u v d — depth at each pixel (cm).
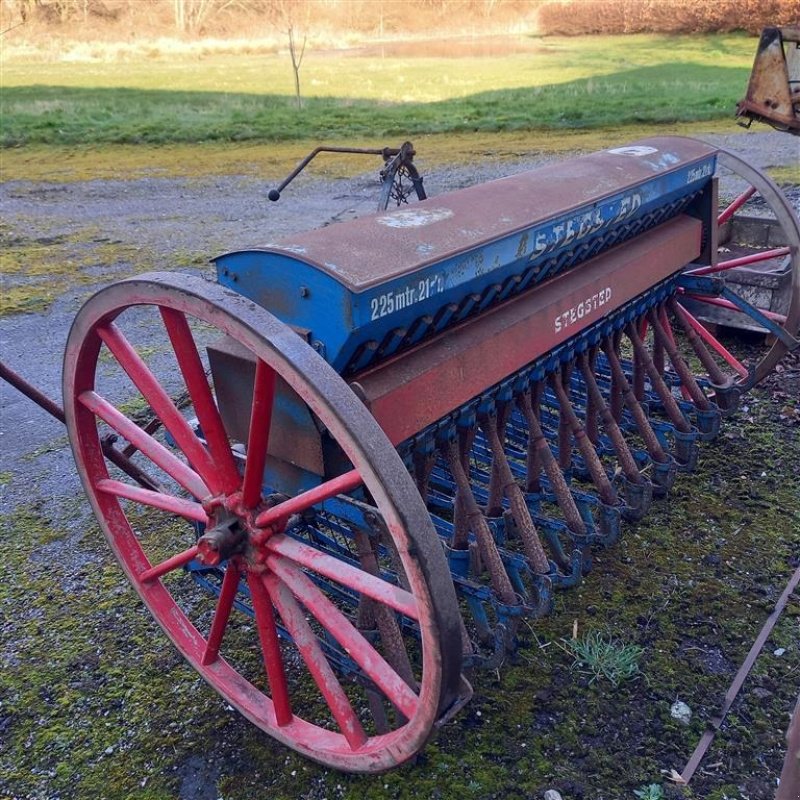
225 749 298
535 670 324
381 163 1377
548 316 345
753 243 666
